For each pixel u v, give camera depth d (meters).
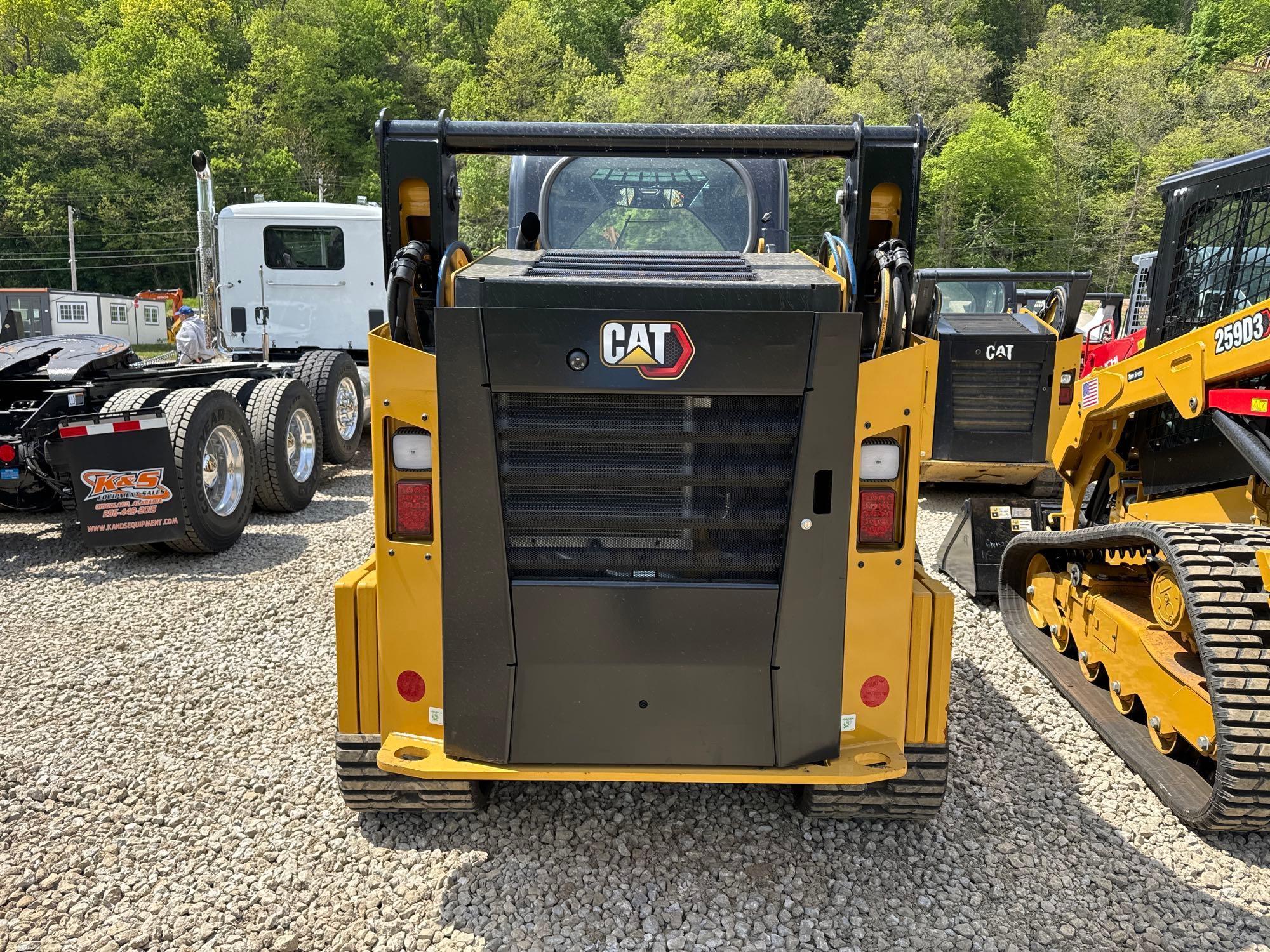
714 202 4.67
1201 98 70.38
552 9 103.06
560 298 2.38
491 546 2.50
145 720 3.89
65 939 2.53
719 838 3.03
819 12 101.88
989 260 63.41
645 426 2.46
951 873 2.87
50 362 6.78
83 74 75.81
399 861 2.89
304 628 5.00
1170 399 3.87
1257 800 2.88
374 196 78.06
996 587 5.61
